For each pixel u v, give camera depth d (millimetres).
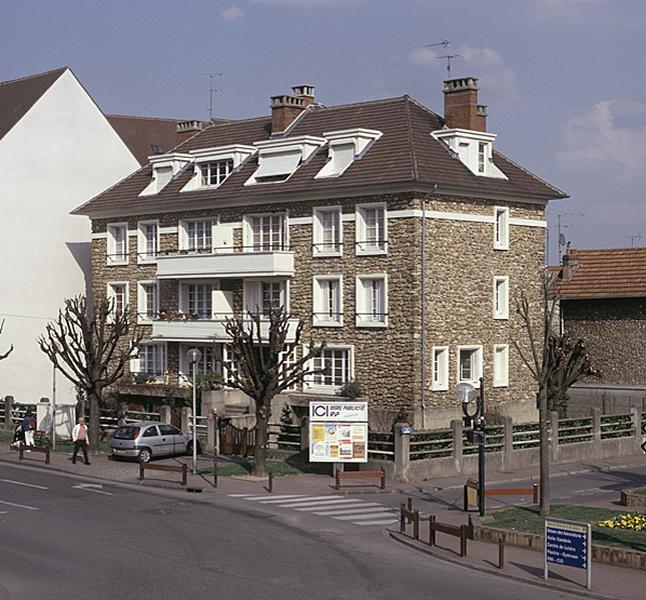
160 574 22844
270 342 39844
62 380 61625
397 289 46469
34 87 62656
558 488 37375
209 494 35125
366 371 47375
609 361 55656
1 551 25250
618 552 23781
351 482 37750
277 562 24188
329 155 49531
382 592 21328
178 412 48781
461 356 48531
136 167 64688
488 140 49562
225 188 52469
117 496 34406
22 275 60312
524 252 51062
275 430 47031
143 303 56469
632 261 56156
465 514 31234
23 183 60312
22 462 42625
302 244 49625
